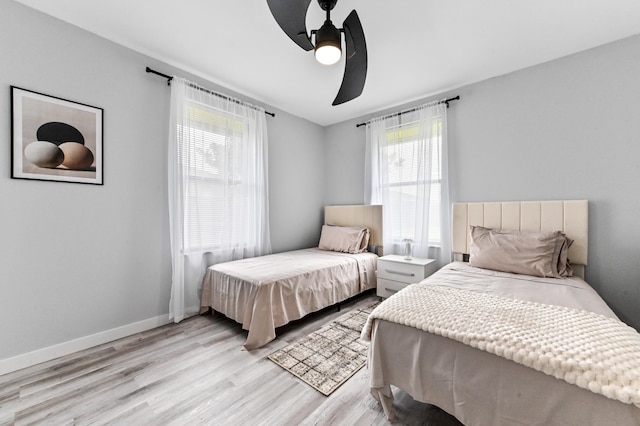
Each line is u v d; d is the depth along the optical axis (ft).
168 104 8.63
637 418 2.79
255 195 10.93
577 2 6.04
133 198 7.86
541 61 8.40
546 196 8.38
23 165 6.13
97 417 4.65
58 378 5.73
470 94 9.85
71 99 6.79
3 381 5.62
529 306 4.82
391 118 11.86
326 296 9.02
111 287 7.47
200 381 5.64
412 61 8.44
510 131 9.01
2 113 5.91
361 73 6.54
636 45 7.11
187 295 8.96
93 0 6.08
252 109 10.83
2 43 5.91
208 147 9.42
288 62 8.59
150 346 7.11
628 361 3.12
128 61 7.75
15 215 6.08
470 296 5.38
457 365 3.90
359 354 6.69
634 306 7.14
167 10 6.39
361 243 11.82
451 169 10.27
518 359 3.34
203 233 9.29
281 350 6.89
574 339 3.61
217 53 8.12
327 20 5.45
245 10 6.37
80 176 6.92
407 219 11.43
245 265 9.07
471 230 8.95
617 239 7.34
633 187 7.14
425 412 4.81
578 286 6.35
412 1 5.98
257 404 4.99
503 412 3.48
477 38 7.32
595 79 7.63
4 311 5.96
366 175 12.64
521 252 7.50
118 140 7.57
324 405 4.98
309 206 13.84
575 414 3.05
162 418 4.64
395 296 5.50
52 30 6.51
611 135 7.41
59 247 6.64
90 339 7.06
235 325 8.41
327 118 13.62
